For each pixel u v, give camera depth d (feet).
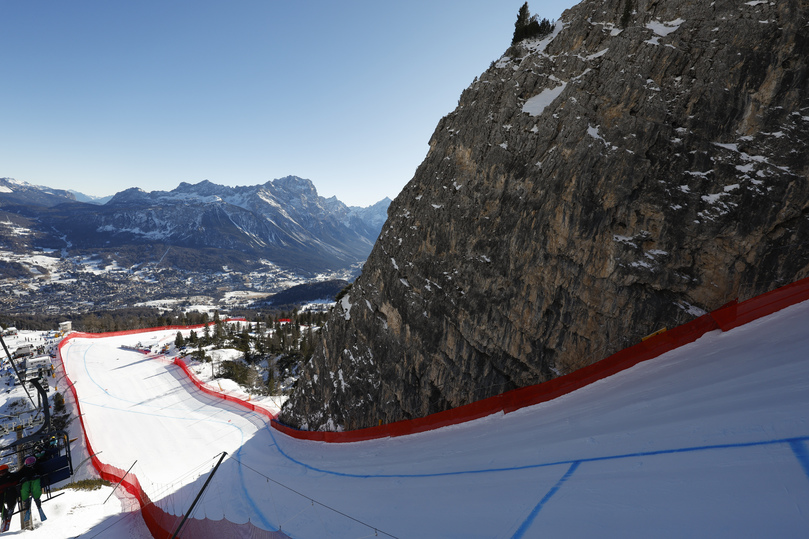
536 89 81.05
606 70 70.44
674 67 64.95
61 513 80.53
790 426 26.43
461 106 94.73
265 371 249.55
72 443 163.73
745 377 38.29
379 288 104.06
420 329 89.45
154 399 211.20
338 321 117.39
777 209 55.57
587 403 54.75
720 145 60.49
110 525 76.02
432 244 90.68
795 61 56.54
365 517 47.65
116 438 159.94
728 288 57.77
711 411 34.65
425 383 87.51
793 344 40.37
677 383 45.60
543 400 67.36
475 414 76.33
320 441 111.45
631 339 63.16
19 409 208.33
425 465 61.00
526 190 75.00
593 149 67.41
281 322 418.72
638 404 45.27
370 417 99.14
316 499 65.10
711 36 62.95
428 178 98.07
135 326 479.82
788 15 57.06
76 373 264.52
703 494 23.98
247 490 84.79
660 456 31.53
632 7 72.90
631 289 63.82
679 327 59.00
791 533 17.94
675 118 63.77
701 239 59.93
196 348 304.09
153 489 102.06
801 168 54.75
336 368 114.01
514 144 78.48
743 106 59.41
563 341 69.10
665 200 62.54
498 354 76.43
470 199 84.12
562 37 81.10
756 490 22.11
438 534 34.47
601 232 66.44
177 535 60.44
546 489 34.81
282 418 141.28
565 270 69.31
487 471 46.52
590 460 36.99
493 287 77.66
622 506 26.63
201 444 145.18
